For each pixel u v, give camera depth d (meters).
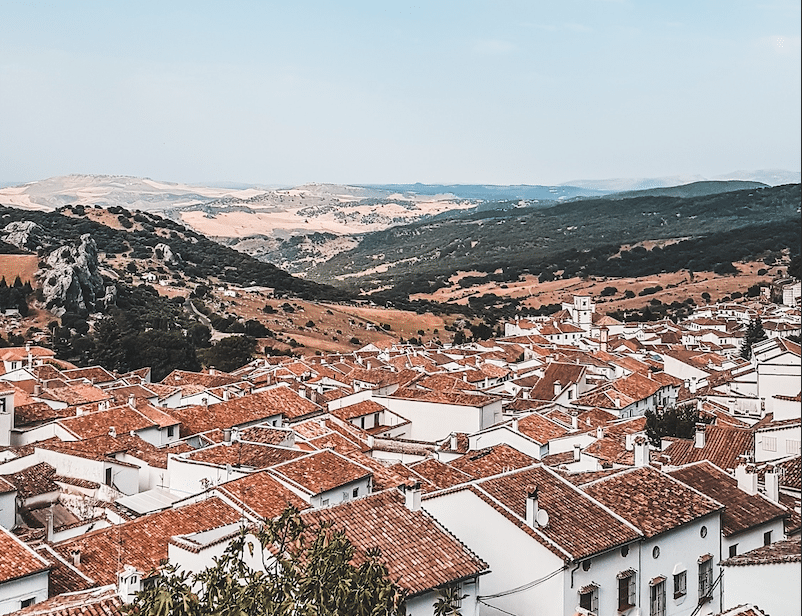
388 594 30.64
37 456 84.25
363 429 103.75
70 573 52.06
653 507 50.84
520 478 51.62
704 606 50.91
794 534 54.62
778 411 80.50
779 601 37.28
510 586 46.72
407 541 44.94
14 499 71.19
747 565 38.06
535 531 46.12
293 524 34.06
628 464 69.19
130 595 40.88
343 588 29.88
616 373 159.88
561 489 51.25
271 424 106.75
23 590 48.38
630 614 47.75
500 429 86.19
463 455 76.88
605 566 47.00
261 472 63.03
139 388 130.50
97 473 80.88
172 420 100.00
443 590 38.59
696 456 70.81
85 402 117.12
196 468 75.12
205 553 45.28
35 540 62.16
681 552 50.09
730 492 55.50
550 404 124.38
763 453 67.38
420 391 113.44
